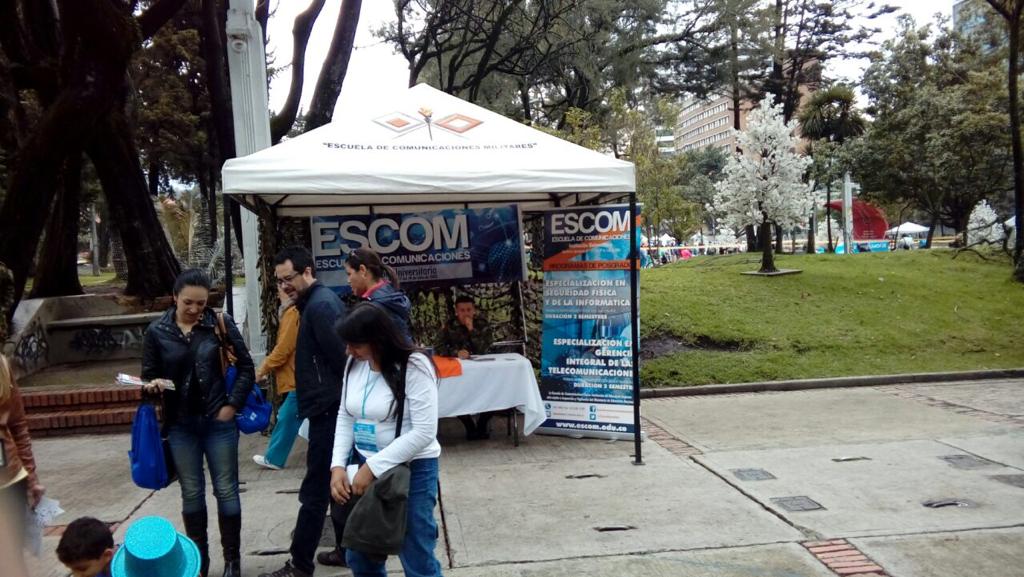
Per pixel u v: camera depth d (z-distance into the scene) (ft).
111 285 60.59
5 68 36.91
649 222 102.94
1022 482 18.93
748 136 50.62
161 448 13.34
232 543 14.05
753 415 28.73
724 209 51.60
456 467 21.98
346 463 10.75
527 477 20.75
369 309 10.33
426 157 21.62
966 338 39.75
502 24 62.23
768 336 39.58
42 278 42.16
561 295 25.43
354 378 10.77
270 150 21.02
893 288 47.34
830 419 27.53
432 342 28.96
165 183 109.19
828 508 17.40
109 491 20.43
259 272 27.37
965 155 96.07
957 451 22.17
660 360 36.73
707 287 47.52
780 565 14.28
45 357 35.29
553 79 76.54
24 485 10.80
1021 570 13.79
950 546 14.96
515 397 23.63
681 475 20.56
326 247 27.02
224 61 38.91
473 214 28.27
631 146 88.43
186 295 13.42
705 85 97.35
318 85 38.37
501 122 24.76
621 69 76.84
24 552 10.83
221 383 13.78
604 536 16.05
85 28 30.37
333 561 14.78
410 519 10.31
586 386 25.13
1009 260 54.85
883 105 116.88
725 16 86.17
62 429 27.43
